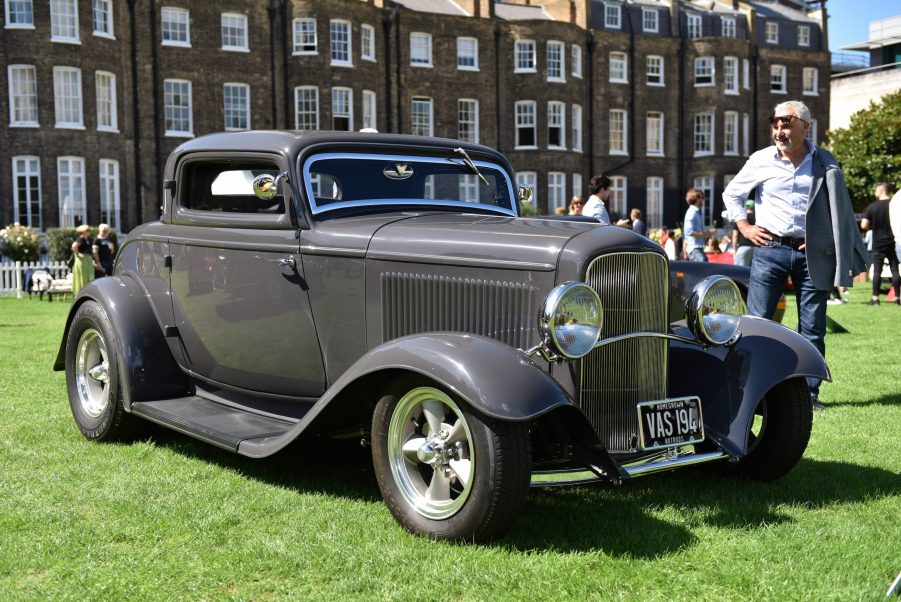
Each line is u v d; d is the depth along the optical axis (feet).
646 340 11.64
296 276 13.25
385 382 11.35
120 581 9.43
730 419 12.34
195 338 15.11
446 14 110.01
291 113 99.09
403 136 14.92
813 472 13.97
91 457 14.79
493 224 12.26
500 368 10.00
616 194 126.21
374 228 12.67
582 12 121.90
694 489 13.12
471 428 10.09
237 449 12.30
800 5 150.51
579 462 10.84
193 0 93.71
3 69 83.71
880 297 49.32
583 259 10.74
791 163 17.74
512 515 10.10
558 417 10.87
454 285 11.62
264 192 12.71
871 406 18.97
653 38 127.44
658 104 128.67
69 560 10.12
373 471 13.93
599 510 11.93
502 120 114.83
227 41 95.96
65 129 85.56
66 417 17.93
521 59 115.55
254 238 13.80
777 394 13.19
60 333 34.37
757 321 13.48
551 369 11.04
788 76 137.08
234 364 14.51
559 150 117.19
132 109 91.20
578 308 10.43
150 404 14.92
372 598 9.00
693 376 12.91
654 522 11.33
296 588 9.33
